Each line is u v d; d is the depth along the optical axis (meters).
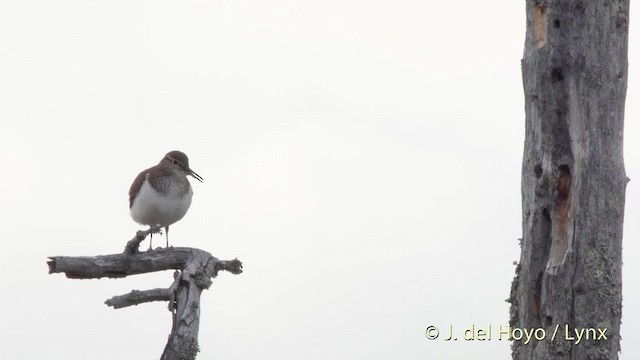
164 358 13.15
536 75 11.98
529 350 12.13
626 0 11.80
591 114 11.66
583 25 11.69
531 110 12.11
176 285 13.82
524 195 12.30
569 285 11.74
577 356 11.73
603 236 11.68
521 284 12.30
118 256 14.19
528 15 12.11
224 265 14.36
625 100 11.94
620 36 11.77
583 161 11.66
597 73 11.66
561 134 11.90
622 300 11.95
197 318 13.51
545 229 12.02
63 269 13.76
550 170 11.88
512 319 12.48
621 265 11.87
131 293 13.69
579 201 11.69
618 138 11.83
